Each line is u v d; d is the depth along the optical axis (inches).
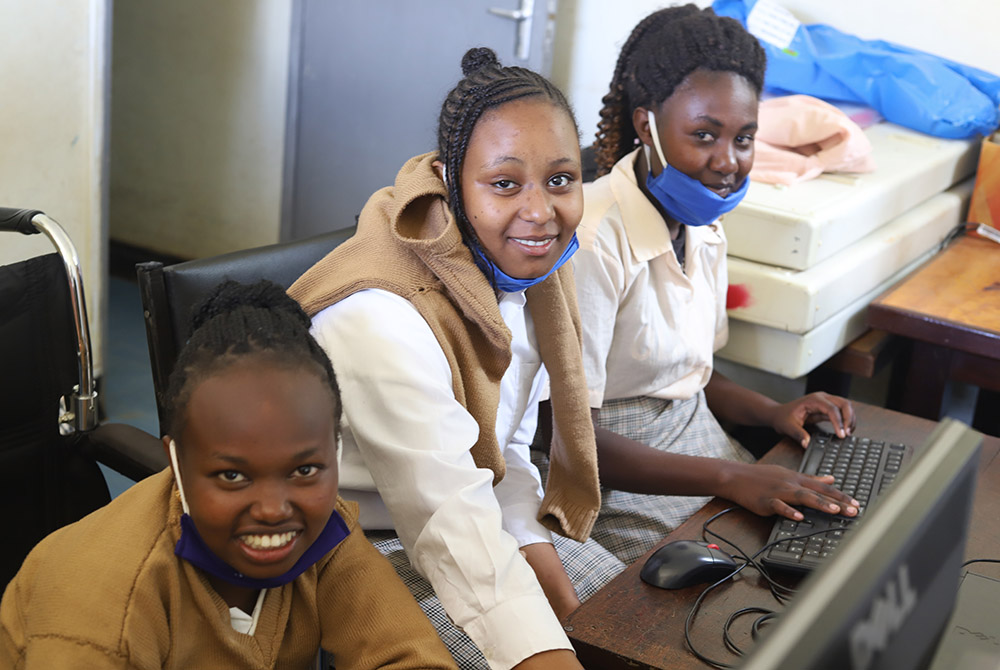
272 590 37.5
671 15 66.7
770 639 19.3
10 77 92.3
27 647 32.9
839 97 103.3
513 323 51.7
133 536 34.3
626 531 63.4
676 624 43.2
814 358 78.4
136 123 152.1
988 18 102.0
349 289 45.7
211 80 144.4
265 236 148.2
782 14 103.3
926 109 97.5
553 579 51.6
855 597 20.3
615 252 63.3
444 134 47.1
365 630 38.3
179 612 34.4
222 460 33.0
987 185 95.1
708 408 74.5
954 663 33.2
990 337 74.6
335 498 35.4
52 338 49.9
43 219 50.0
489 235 45.9
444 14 126.0
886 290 86.9
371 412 43.2
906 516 23.2
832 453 60.7
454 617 39.9
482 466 49.3
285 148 141.9
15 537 50.1
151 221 155.6
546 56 123.8
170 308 51.0
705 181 64.2
